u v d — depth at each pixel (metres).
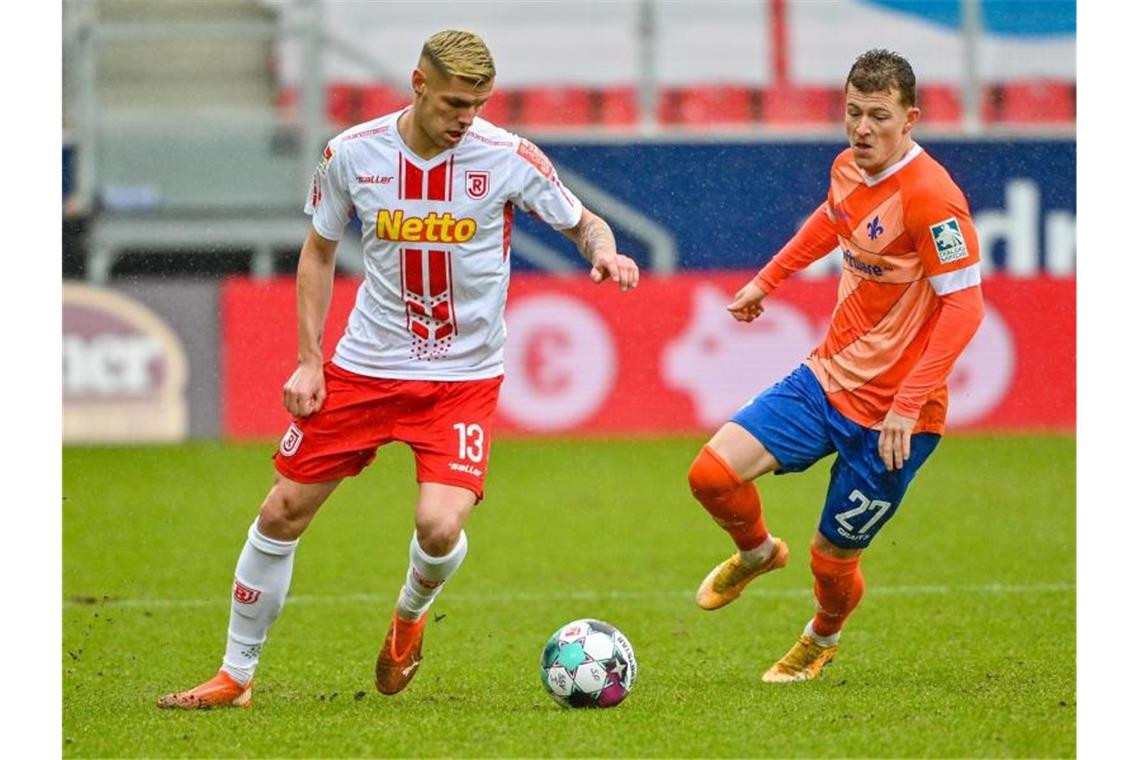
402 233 18.48
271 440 49.53
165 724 18.81
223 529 36.34
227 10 64.25
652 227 56.72
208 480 43.00
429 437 19.03
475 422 19.02
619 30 64.50
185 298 49.50
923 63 64.12
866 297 19.97
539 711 19.23
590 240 18.91
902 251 19.50
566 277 50.44
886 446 19.20
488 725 18.41
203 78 63.91
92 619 26.89
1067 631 24.95
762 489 42.22
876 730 18.06
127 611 27.59
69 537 35.34
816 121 64.62
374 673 22.25
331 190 18.70
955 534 35.19
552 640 19.50
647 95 62.03
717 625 26.14
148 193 58.69
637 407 50.66
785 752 17.14
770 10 64.31
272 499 19.17
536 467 45.50
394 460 46.91
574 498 40.56
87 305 49.00
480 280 18.80
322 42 59.12
